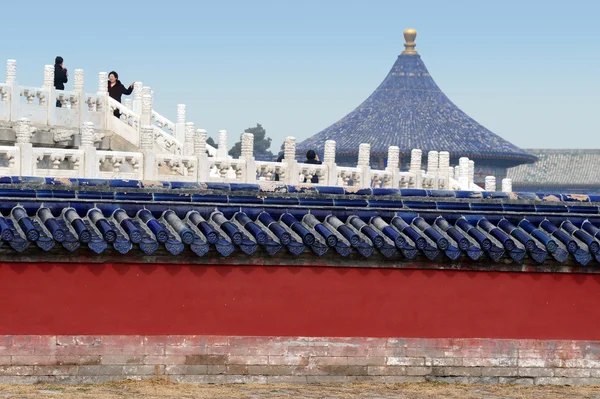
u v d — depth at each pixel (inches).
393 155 1322.6
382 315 680.4
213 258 654.5
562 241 689.0
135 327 645.3
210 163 1160.2
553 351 698.2
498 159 4753.9
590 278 703.1
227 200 669.9
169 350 650.8
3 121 1263.5
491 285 693.9
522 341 695.7
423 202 696.4
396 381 681.6
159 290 649.6
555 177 5684.1
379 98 5078.7
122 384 637.9
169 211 660.7
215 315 657.6
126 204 654.5
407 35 5231.3
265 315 665.0
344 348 674.8
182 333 652.7
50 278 631.8
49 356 631.8
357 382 676.7
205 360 655.8
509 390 677.9
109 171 1128.8
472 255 675.4
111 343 641.0
